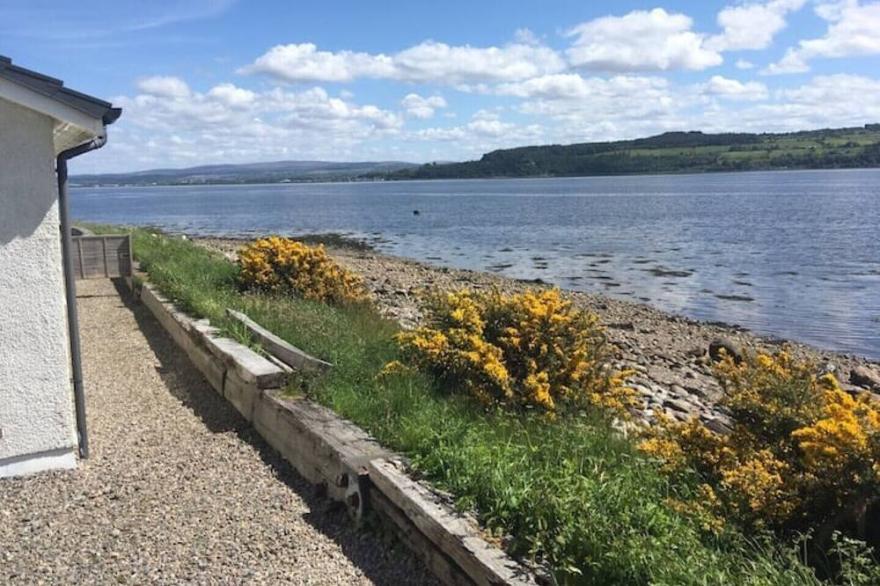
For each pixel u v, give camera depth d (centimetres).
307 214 7819
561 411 653
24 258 545
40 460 571
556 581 365
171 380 835
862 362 1497
